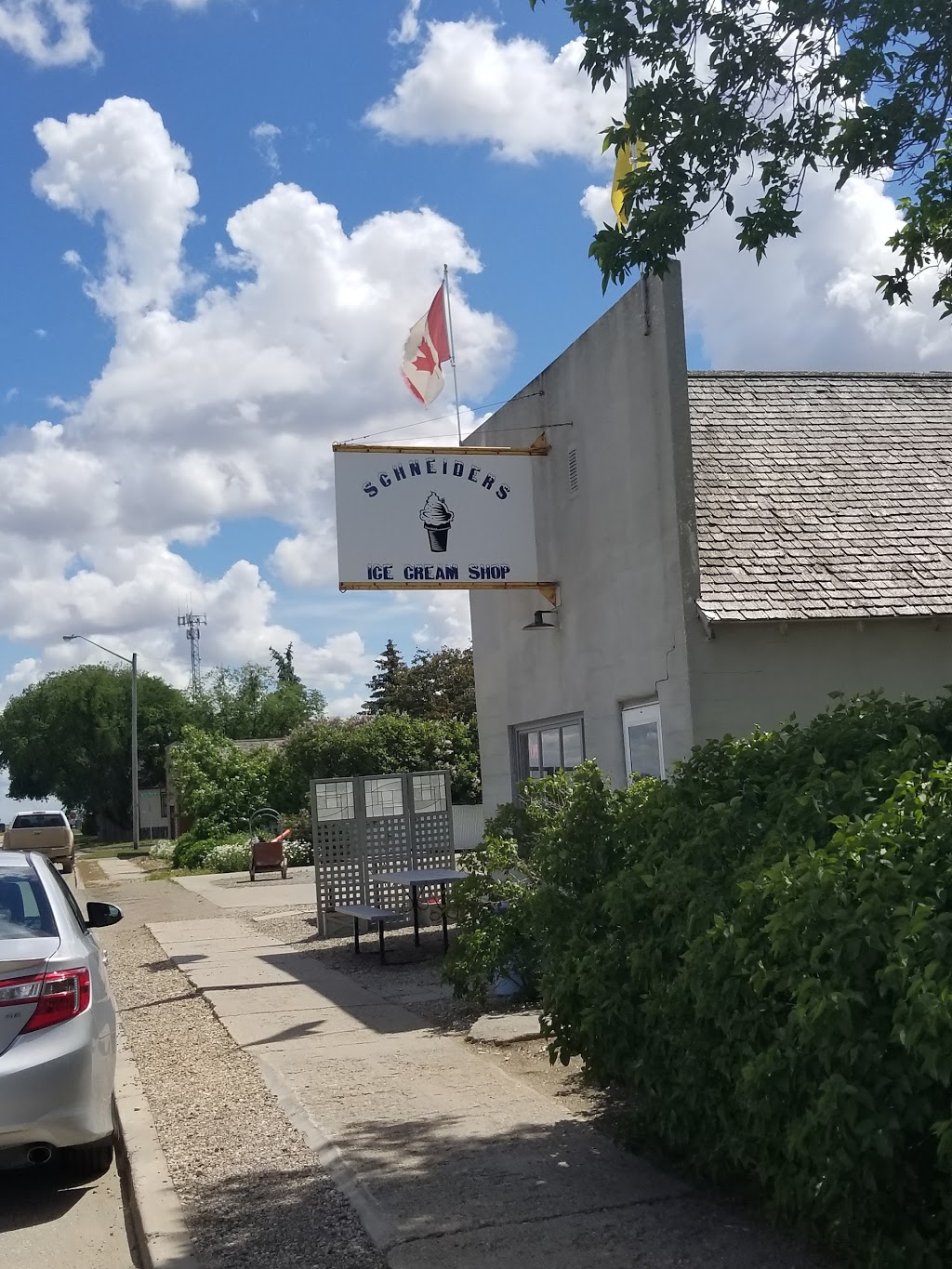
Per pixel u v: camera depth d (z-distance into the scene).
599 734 12.15
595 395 12.07
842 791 4.88
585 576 12.35
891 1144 3.74
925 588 10.91
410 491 12.18
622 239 8.13
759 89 8.10
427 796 15.93
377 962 12.49
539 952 9.16
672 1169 5.55
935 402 13.59
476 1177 5.55
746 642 10.58
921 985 3.55
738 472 12.02
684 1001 4.77
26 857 6.96
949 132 7.86
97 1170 6.35
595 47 8.00
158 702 75.25
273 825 35.09
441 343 14.38
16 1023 5.59
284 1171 5.85
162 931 16.56
